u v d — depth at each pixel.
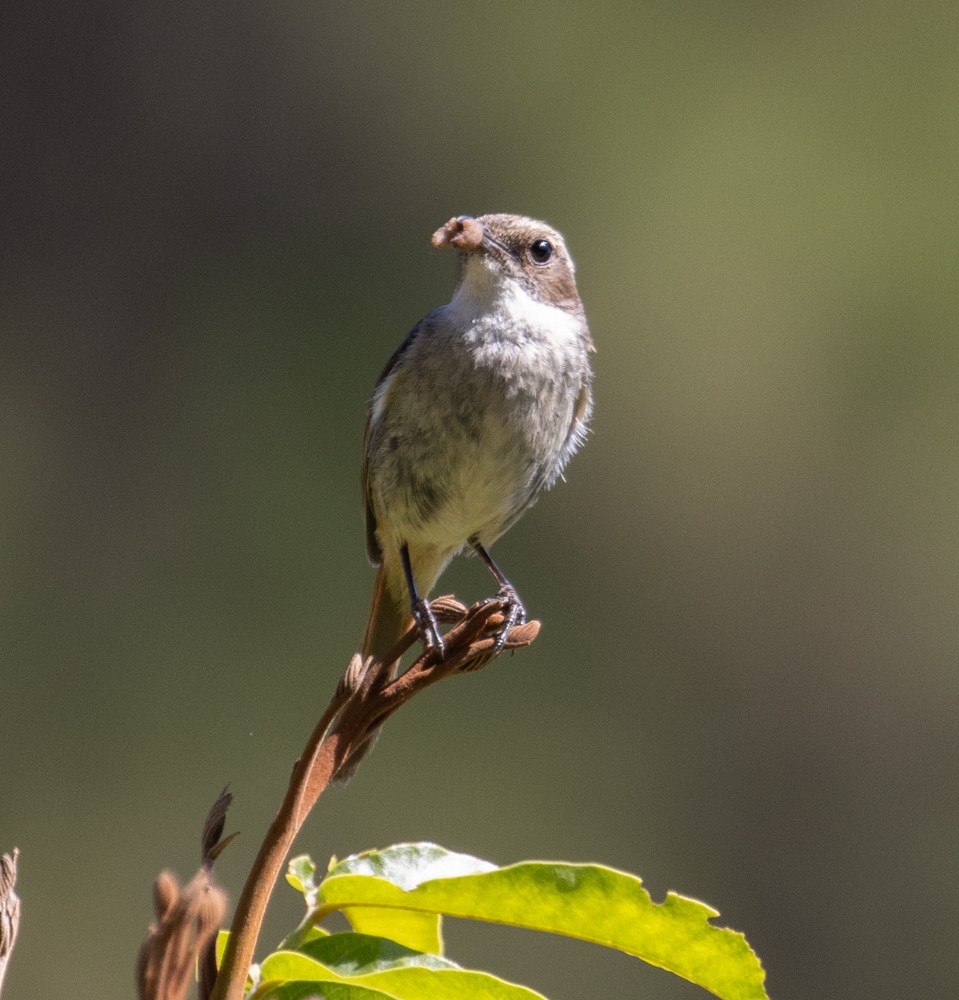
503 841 15.13
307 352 17.98
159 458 17.23
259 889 2.79
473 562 16.52
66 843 14.48
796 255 18.80
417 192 19.09
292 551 16.33
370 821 14.62
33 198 18.36
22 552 16.56
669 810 16.22
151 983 2.33
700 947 3.11
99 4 18.75
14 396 17.67
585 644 16.91
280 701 15.44
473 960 13.25
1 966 2.78
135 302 18.25
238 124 18.89
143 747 15.05
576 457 17.67
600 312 18.86
